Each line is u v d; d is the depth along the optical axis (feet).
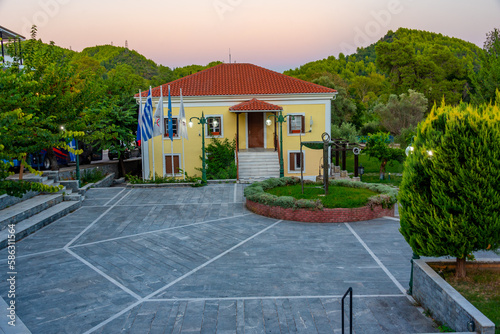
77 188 68.49
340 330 25.05
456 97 195.93
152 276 34.60
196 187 75.72
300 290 31.30
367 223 52.03
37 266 37.14
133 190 73.77
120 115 102.53
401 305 28.40
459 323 22.72
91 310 28.17
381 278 33.50
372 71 326.24
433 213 26.58
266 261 38.11
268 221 53.52
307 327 25.50
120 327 25.75
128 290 31.63
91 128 74.18
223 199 66.54
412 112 145.79
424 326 25.39
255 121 97.91
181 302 29.40
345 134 129.49
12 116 25.46
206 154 95.25
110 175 94.32
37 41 68.08
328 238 45.44
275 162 90.94
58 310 28.14
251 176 87.10
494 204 24.98
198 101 95.61
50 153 74.69
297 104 96.53
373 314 27.04
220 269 36.14
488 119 25.39
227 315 27.27
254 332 24.98
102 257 39.68
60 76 64.39
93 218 55.57
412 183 27.68
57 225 52.08
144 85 223.92
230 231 48.83
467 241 25.63
